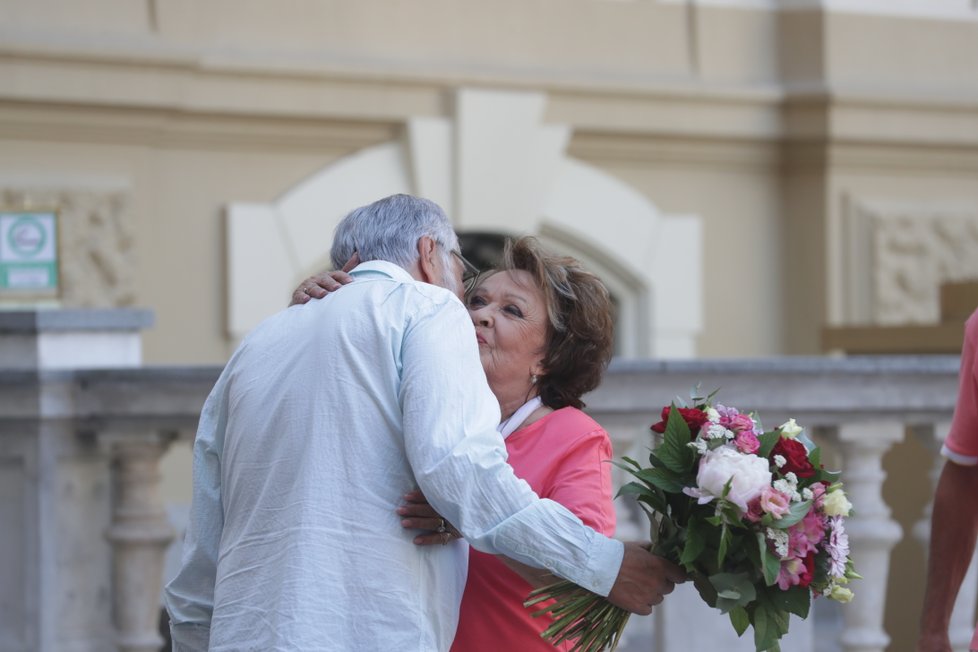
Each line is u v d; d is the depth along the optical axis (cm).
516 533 606
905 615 1152
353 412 621
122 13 1739
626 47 2034
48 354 1083
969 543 809
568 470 675
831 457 1520
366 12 1883
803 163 2114
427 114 1902
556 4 1994
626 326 2052
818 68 2097
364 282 651
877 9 2122
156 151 1772
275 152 1841
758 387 1041
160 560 1097
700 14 2067
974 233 2166
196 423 1070
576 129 1992
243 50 1809
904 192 2147
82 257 1703
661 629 1038
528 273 717
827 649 1302
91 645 1083
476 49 1947
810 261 2117
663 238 2039
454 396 611
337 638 606
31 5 1688
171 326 1780
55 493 1074
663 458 639
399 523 620
